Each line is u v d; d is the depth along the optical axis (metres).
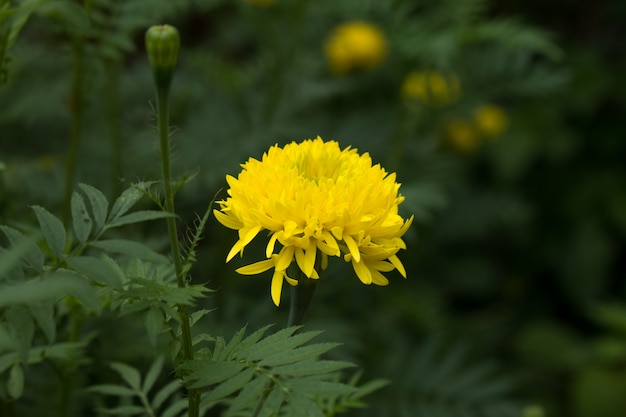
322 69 4.16
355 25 3.73
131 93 3.78
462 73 3.65
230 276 3.18
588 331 5.60
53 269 1.14
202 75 3.89
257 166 1.35
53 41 3.20
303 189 1.30
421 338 3.81
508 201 4.62
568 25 5.79
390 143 3.82
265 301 2.92
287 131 3.41
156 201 1.24
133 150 3.22
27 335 1.07
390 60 4.12
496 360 4.71
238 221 1.34
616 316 4.63
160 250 2.18
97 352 2.10
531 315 5.57
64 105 3.20
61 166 3.11
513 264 5.63
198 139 3.20
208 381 1.19
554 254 5.59
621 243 5.65
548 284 5.67
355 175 1.34
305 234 1.29
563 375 5.02
